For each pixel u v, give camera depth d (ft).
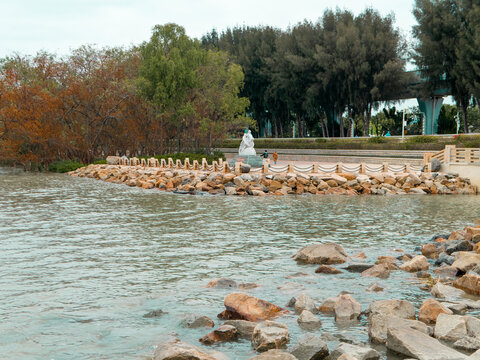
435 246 42.16
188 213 66.54
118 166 155.02
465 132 183.32
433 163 109.70
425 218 62.34
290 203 78.89
